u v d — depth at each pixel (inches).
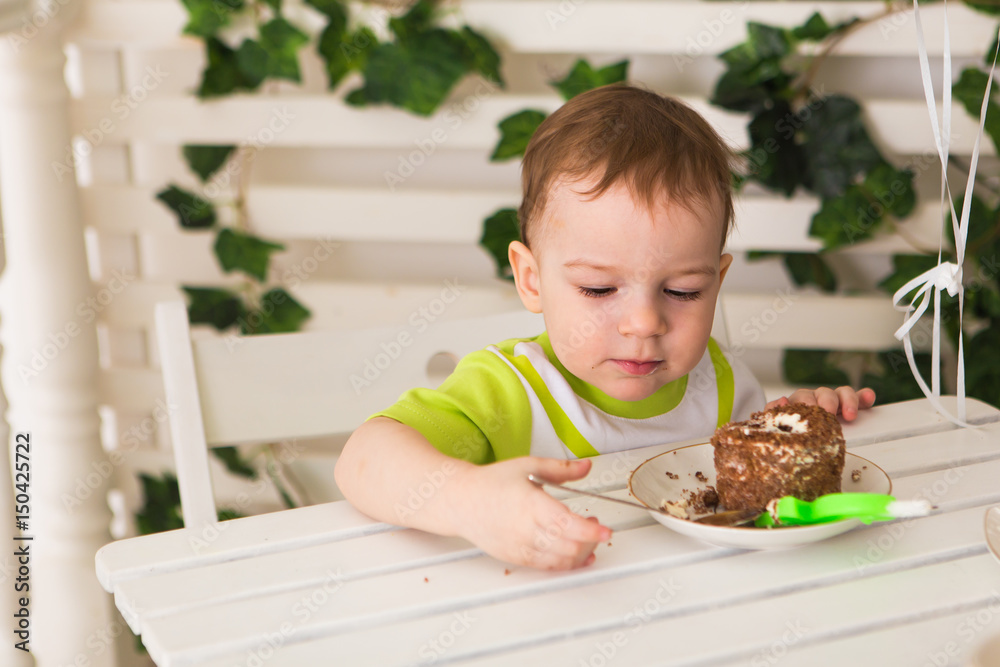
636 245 31.9
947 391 61.8
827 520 24.5
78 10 55.6
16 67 53.1
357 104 59.9
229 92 61.3
